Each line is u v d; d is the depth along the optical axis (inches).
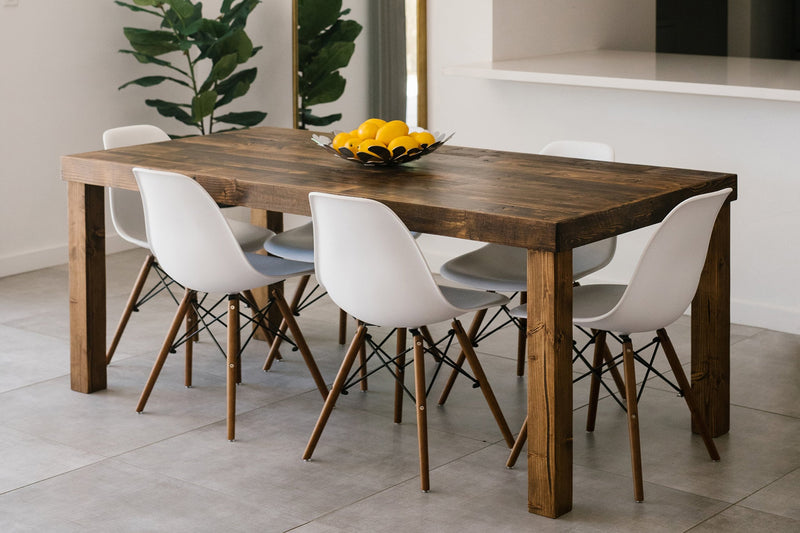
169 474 134.0
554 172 145.3
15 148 230.8
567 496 122.6
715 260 139.8
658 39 272.8
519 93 214.8
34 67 231.6
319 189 136.3
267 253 178.4
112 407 156.0
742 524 119.6
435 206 126.2
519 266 157.9
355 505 125.2
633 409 125.8
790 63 211.9
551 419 119.9
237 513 123.4
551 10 231.8
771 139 186.1
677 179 139.2
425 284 126.3
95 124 245.4
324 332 189.2
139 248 252.8
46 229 239.3
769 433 145.6
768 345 182.4
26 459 138.6
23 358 177.0
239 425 149.4
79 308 159.6
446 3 223.6
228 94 244.2
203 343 184.1
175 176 137.9
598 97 204.2
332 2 241.0
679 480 131.1
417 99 230.7
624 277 207.9
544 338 119.4
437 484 130.6
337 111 244.1
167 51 239.5
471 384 164.1
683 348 179.9
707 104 191.6
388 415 152.9
